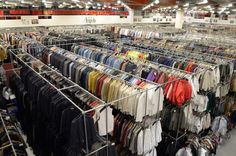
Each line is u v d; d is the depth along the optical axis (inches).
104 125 125.0
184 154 167.8
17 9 754.8
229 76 226.1
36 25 815.1
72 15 901.2
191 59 247.9
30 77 177.8
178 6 768.3
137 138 148.6
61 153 136.2
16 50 274.2
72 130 107.1
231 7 737.6
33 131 180.9
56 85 164.9
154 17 1252.5
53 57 268.7
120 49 326.0
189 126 190.9
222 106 232.5
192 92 171.3
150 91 145.2
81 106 134.0
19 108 209.6
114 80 167.8
